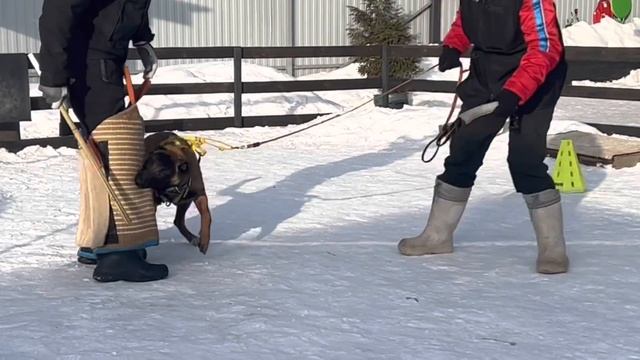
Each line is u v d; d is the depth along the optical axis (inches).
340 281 272.2
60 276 279.0
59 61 262.5
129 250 274.7
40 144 464.8
